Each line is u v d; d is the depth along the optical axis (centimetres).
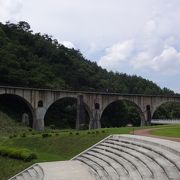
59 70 14750
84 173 3850
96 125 10281
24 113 10625
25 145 6281
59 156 5347
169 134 5231
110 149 4578
